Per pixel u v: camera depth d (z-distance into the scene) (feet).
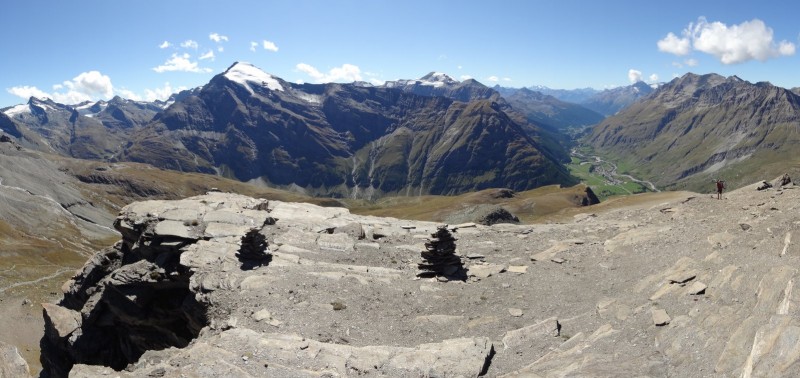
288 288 102.37
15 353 83.35
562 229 150.92
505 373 69.21
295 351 75.36
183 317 133.69
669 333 66.59
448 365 70.38
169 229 141.90
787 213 109.09
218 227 144.97
